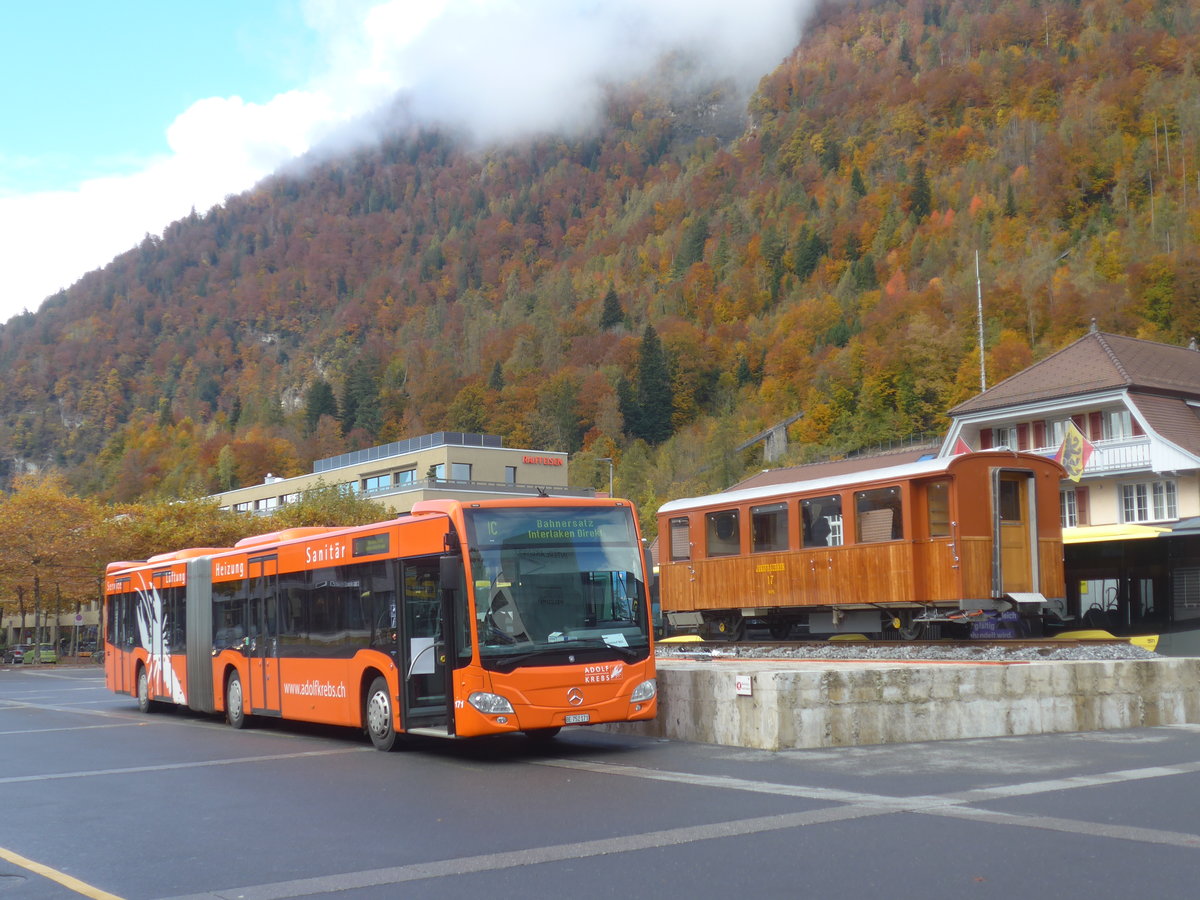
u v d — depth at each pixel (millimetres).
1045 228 157625
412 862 8086
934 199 180375
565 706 13594
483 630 13445
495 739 16562
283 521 69875
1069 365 44812
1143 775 11203
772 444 132625
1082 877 7012
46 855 8930
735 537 28859
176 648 22516
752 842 8242
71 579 64500
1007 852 7715
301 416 186375
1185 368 45094
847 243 180000
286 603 18172
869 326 141750
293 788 12047
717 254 197000
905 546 23953
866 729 14055
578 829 9039
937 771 11609
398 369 199750
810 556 26391
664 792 10727
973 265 152250
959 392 116875
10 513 61594
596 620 14031
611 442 139625
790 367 145875
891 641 22672
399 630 14891
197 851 8852
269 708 18516
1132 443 40906
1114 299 117938
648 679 14164
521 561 13875
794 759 12734
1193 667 16938
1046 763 12156
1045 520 24188
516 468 86062
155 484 169500
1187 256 113812
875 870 7305
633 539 14609
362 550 16000
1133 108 171625
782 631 28938
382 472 87125
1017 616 24156
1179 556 25281
